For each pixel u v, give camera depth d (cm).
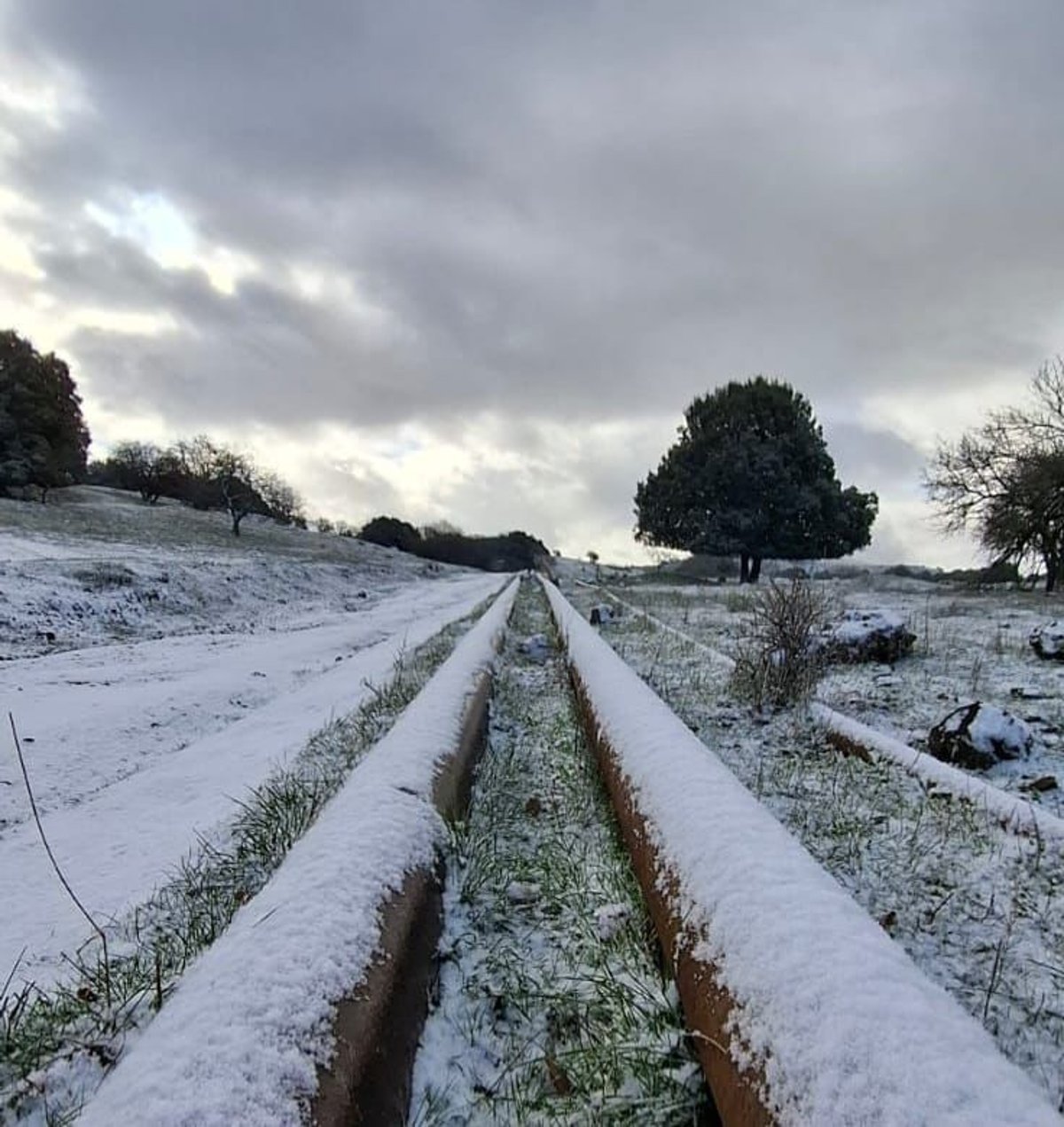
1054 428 2181
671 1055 206
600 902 301
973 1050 147
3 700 776
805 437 3412
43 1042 225
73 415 4941
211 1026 170
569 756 510
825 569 3662
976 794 394
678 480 3503
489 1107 198
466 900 301
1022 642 980
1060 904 294
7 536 2438
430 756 385
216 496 5278
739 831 255
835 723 544
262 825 392
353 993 197
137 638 1298
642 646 1036
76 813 481
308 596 2356
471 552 8631
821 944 182
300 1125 152
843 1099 139
